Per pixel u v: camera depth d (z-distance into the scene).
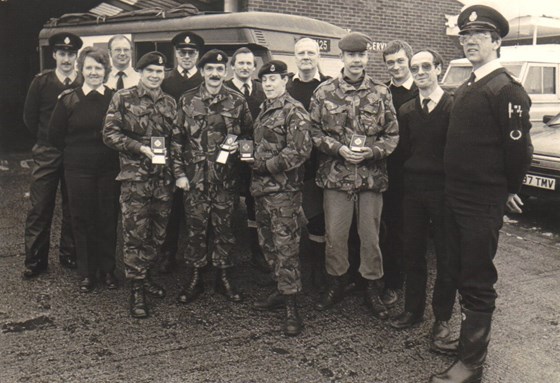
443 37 12.24
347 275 4.40
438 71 3.54
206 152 3.97
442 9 12.05
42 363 3.26
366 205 3.84
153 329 3.73
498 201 3.06
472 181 3.05
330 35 6.09
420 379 3.18
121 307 4.05
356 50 3.67
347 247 3.99
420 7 11.74
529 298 4.37
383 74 11.52
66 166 4.22
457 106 3.11
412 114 3.59
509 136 2.93
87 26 7.20
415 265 3.72
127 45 4.89
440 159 3.46
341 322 3.89
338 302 4.18
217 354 3.41
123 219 3.90
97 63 4.14
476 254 3.07
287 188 3.69
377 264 3.95
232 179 4.08
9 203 6.94
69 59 4.51
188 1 9.12
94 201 4.25
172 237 4.72
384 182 3.86
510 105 2.91
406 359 3.40
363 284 4.40
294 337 3.65
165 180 3.98
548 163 6.19
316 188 4.22
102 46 6.90
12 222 6.11
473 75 3.09
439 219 3.48
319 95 3.87
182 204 4.68
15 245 5.35
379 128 3.77
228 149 3.87
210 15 5.88
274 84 3.69
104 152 4.21
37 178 4.49
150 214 3.99
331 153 3.74
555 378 3.23
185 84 4.75
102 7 8.93
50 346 3.46
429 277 4.76
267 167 3.66
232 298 4.19
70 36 4.49
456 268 3.26
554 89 8.86
